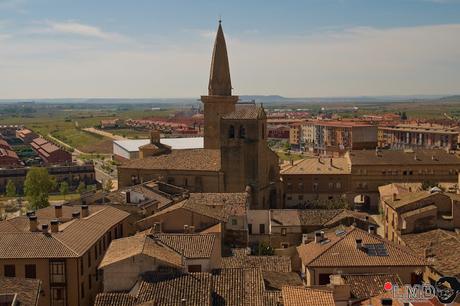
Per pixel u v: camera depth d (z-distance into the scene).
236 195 131.00
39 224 100.50
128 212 113.25
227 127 151.38
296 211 128.00
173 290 66.88
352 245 83.00
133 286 70.50
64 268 83.75
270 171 166.75
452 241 98.88
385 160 189.88
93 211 111.19
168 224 105.38
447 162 189.25
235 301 68.50
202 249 79.44
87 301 88.69
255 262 92.19
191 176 155.25
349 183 187.75
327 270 78.25
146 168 158.75
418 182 185.38
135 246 76.62
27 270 83.75
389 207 127.56
